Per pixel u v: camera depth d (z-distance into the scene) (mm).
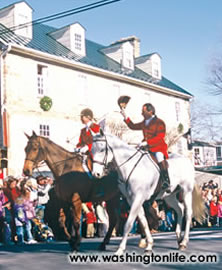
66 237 12086
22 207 11695
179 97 33656
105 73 26344
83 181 8562
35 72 22359
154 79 31781
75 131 24234
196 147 44031
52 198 11836
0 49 21328
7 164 20391
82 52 27094
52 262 7543
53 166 8711
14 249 9828
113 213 9078
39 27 27438
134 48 34812
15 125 20984
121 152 7945
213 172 30594
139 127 8703
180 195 9375
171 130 31438
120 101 8969
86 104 25141
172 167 8898
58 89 23578
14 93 21141
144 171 7973
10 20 23531
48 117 22766
